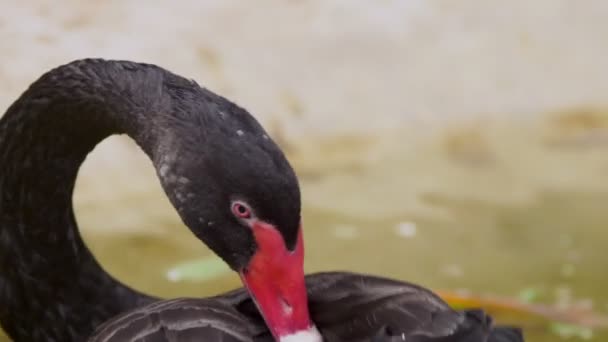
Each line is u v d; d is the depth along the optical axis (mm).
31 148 6137
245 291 5766
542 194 9773
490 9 11211
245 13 10320
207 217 5309
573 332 7906
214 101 5445
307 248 8680
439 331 5004
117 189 9203
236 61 10062
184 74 9766
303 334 5223
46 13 9617
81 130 6012
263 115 9945
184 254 8516
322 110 10219
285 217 5242
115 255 8391
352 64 10523
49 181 6168
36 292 6277
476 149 10398
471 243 8969
